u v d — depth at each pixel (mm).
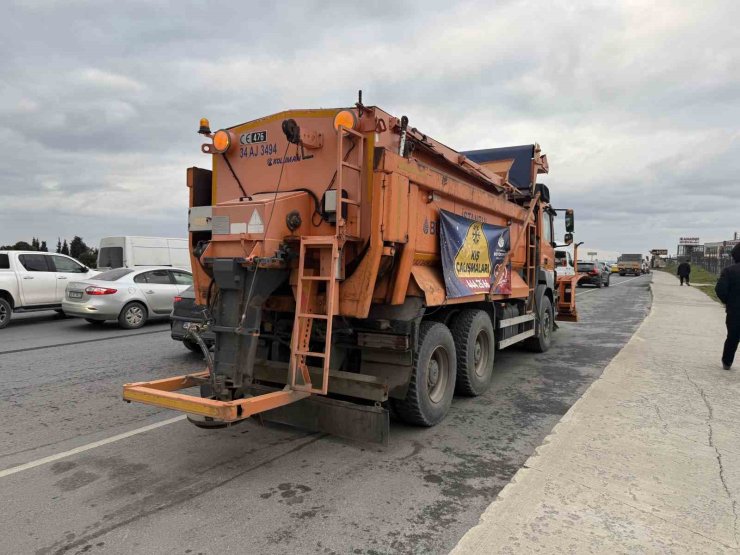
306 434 5137
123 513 3529
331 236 4230
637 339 10383
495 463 4418
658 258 108000
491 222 6961
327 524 3385
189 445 4836
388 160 4391
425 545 3131
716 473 3996
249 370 4145
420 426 5379
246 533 3271
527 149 8930
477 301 6562
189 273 13992
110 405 6121
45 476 4137
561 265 13438
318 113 4684
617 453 4371
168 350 9602
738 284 7344
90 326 13125
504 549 2969
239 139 5242
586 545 3012
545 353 9617
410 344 4914
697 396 6129
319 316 4121
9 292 12961
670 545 3018
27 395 6527
